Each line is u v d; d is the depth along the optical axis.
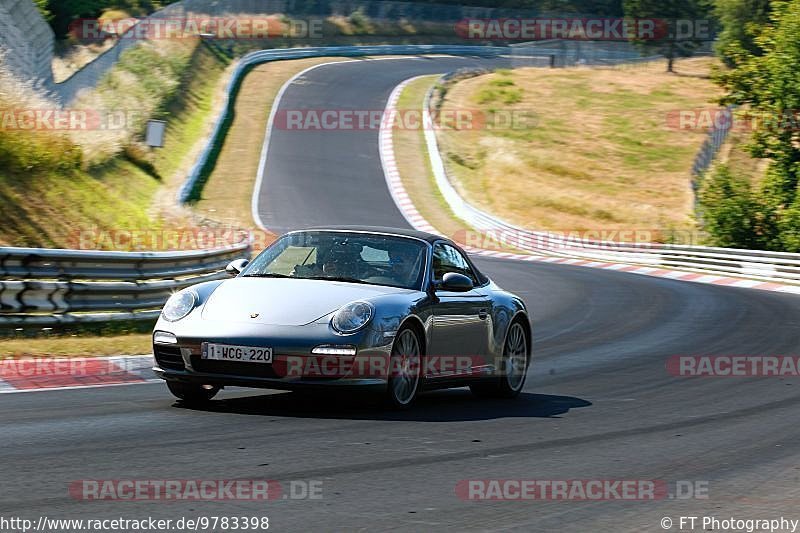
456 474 18.83
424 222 124.81
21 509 15.05
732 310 62.25
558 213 139.12
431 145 160.00
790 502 17.97
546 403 29.75
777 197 104.69
